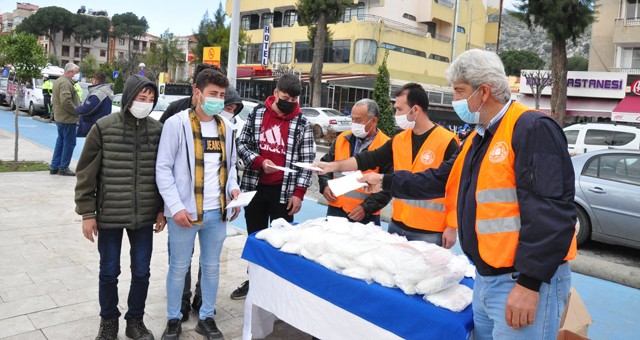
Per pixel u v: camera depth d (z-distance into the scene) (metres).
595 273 5.59
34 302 3.89
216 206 3.42
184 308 3.79
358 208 3.68
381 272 2.54
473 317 2.23
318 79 29.47
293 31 42.31
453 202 2.74
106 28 103.56
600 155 7.02
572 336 2.69
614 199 6.65
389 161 3.61
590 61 30.59
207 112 3.29
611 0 29.59
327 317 2.72
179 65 52.66
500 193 2.01
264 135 4.04
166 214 3.30
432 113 34.66
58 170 9.39
